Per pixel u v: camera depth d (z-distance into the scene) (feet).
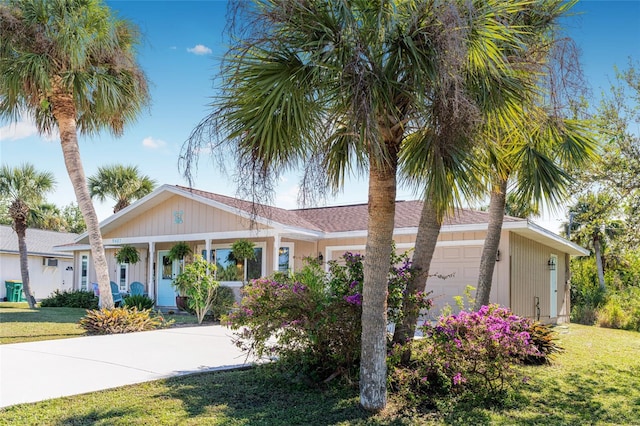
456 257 42.29
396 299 19.65
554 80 16.33
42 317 44.37
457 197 17.47
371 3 14.01
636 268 66.85
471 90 14.61
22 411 15.34
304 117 13.93
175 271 59.16
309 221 52.60
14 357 24.04
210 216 51.16
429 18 13.44
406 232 43.14
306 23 13.70
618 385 21.91
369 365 16.47
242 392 18.47
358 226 48.11
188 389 18.60
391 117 15.06
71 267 88.94
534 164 22.90
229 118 14.40
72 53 36.27
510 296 40.09
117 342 29.35
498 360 18.42
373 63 13.48
